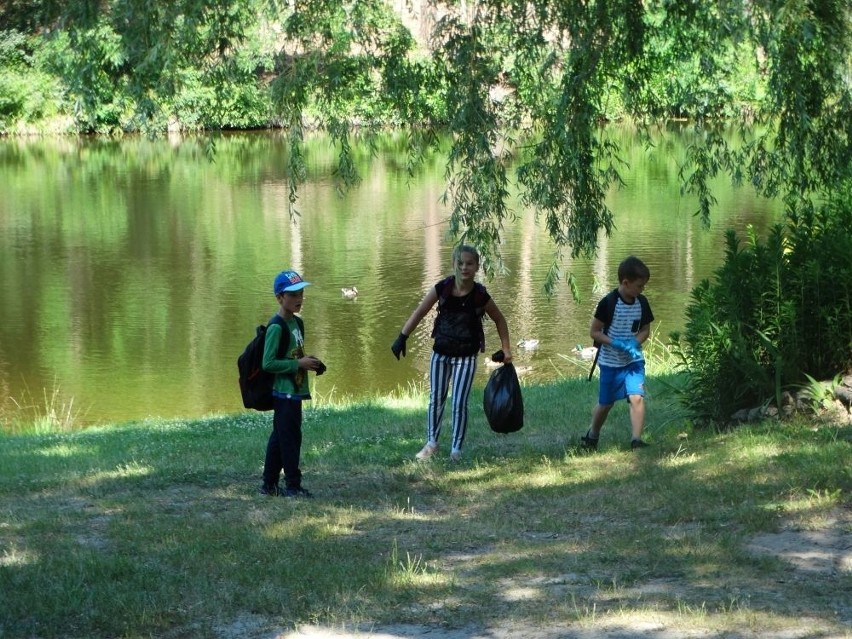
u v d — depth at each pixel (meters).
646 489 7.41
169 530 6.84
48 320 22.09
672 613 5.09
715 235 28.97
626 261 8.68
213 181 43.78
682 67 10.02
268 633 5.11
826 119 9.91
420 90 10.04
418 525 6.96
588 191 10.13
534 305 22.09
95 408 16.53
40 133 61.34
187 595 5.59
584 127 9.72
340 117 10.41
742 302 9.28
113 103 10.15
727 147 10.56
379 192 39.47
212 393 17.27
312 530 6.80
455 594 5.51
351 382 17.47
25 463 10.34
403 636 5.02
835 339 8.97
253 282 25.25
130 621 5.24
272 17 9.66
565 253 26.98
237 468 9.08
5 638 5.09
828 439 8.05
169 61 9.33
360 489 8.08
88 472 9.20
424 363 18.56
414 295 23.59
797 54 9.33
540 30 9.61
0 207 37.44
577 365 17.84
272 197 39.09
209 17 9.51
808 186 10.22
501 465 8.67
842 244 9.11
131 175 45.97
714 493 7.11
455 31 9.78
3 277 26.28
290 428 7.87
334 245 29.45
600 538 6.42
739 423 9.12
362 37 9.83
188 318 22.09
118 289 24.81
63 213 35.94
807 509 6.56
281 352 7.77
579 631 4.95
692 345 9.57
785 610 5.06
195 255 28.58
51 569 6.00
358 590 5.59
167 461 9.64
